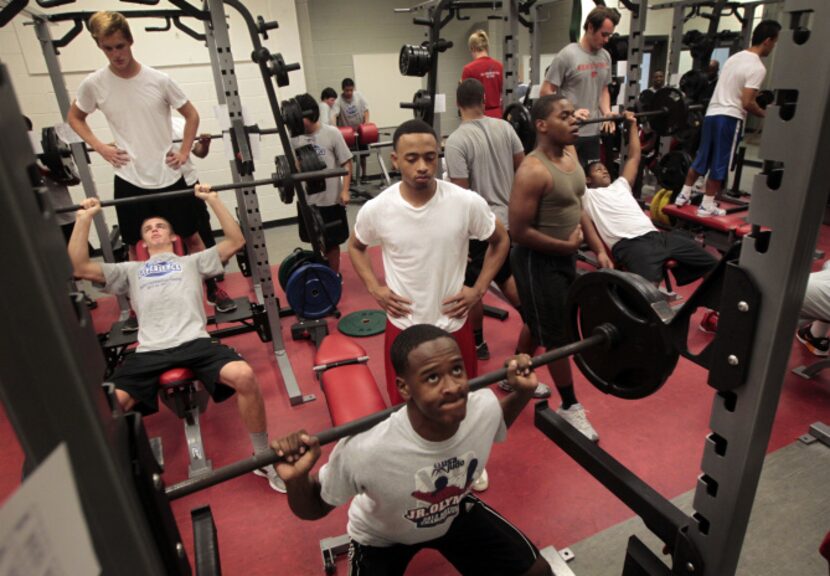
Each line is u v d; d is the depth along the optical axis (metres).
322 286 3.47
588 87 4.23
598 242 3.15
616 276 1.15
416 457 1.22
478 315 3.16
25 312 0.32
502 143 2.94
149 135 3.31
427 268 1.92
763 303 0.84
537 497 2.22
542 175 2.21
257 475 2.45
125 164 3.34
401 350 1.14
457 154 2.89
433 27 3.26
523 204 2.24
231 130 3.13
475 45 4.68
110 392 0.47
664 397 2.85
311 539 2.10
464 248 2.00
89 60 5.54
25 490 0.28
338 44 7.98
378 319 3.95
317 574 1.95
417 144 1.79
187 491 0.96
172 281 2.51
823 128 0.72
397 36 8.24
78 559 0.33
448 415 1.13
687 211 4.86
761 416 0.91
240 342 3.80
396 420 1.23
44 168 3.68
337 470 1.23
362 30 8.02
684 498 2.18
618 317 1.19
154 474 0.54
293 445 1.04
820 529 1.98
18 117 0.34
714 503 1.02
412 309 1.96
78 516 0.33
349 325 3.87
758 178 0.80
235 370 2.29
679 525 1.11
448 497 1.32
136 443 0.50
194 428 2.53
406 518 1.31
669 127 4.24
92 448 0.37
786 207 0.77
